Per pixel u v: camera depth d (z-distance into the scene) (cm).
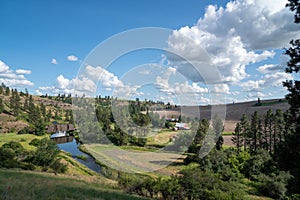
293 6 1048
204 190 1498
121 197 1076
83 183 1491
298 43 1038
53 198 842
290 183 1113
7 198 761
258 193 2192
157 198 1414
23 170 2092
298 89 996
